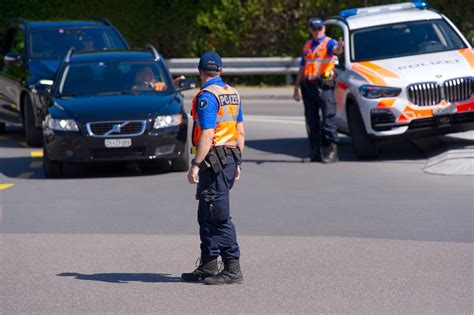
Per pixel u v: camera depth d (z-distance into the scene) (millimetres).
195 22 76375
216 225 19969
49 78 45812
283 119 55156
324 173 36312
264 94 67938
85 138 35688
